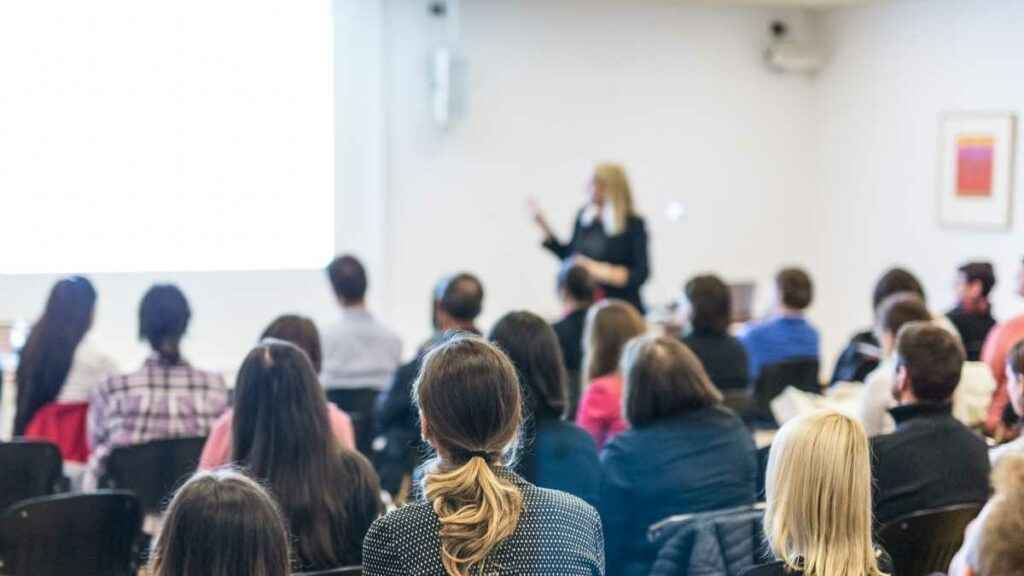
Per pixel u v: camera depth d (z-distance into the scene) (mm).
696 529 2840
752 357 5539
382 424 4547
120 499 3264
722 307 4742
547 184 8094
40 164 6426
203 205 6855
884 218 8477
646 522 3188
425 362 1992
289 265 7148
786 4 8609
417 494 2090
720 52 8625
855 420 2209
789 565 2172
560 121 8102
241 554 1869
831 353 9016
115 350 6684
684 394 3230
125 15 6543
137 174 6660
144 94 6629
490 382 1943
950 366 3070
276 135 7020
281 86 7008
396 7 7504
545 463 3146
